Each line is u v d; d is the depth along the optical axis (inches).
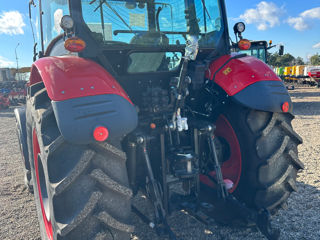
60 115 60.1
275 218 104.8
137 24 89.7
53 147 63.2
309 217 104.7
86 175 63.5
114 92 65.6
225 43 106.8
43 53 118.3
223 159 101.9
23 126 136.6
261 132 87.0
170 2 94.7
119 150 65.9
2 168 181.0
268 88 86.2
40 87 83.0
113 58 87.5
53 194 61.8
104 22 85.3
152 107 87.7
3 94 666.2
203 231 97.5
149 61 93.6
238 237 93.3
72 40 72.7
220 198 92.0
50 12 102.7
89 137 60.4
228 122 96.4
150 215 110.4
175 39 96.4
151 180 83.7
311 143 212.1
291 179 89.6
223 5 105.9
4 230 105.8
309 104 472.1
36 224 110.0
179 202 92.6
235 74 91.8
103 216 62.8
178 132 92.8
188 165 85.7
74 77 65.6
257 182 89.1
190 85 95.5
